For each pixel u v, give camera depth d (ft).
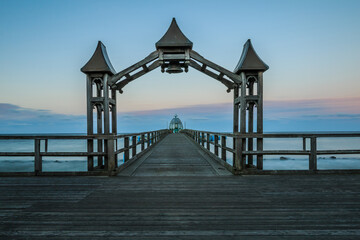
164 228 8.84
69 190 14.01
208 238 8.09
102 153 18.66
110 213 10.31
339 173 18.39
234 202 11.80
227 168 21.12
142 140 32.53
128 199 12.26
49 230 8.67
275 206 11.22
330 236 8.25
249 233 8.45
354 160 90.63
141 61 19.56
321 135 18.49
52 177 17.63
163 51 19.77
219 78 21.34
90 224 9.18
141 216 9.98
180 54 19.75
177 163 24.75
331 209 10.85
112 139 18.33
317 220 9.61
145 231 8.60
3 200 12.14
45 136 18.38
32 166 77.66
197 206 11.19
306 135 18.54
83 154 18.66
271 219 9.68
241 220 9.58
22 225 9.11
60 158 115.24
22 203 11.65
